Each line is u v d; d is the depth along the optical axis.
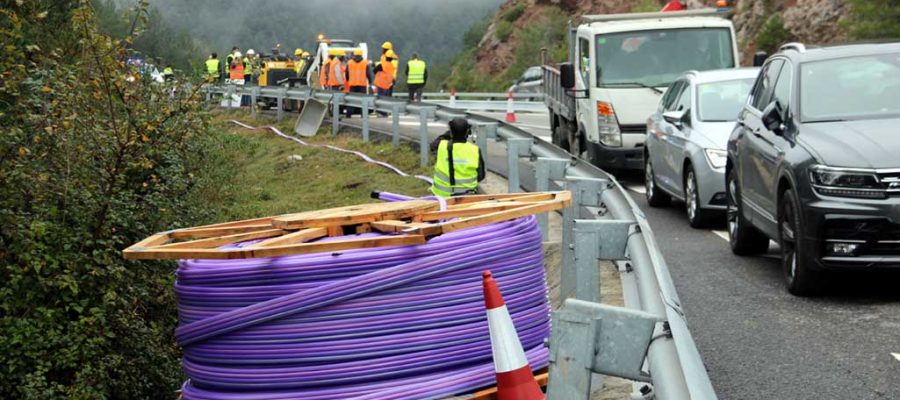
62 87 12.04
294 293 6.84
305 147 32.81
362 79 41.69
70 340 10.89
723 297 11.84
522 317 7.44
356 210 7.82
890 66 12.80
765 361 9.22
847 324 10.30
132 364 11.54
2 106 12.37
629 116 23.16
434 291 6.98
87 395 10.49
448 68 127.69
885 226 10.90
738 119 14.91
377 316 6.89
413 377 6.98
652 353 4.73
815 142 11.62
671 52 23.61
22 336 10.62
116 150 12.38
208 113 13.99
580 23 26.25
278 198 25.23
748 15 69.31
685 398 4.22
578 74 25.20
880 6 48.62
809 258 11.29
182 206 13.76
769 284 12.42
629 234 7.55
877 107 12.26
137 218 12.69
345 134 34.91
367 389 6.91
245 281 6.93
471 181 14.27
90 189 12.10
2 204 11.23
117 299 11.55
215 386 7.17
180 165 13.52
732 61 23.61
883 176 10.93
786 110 12.75
